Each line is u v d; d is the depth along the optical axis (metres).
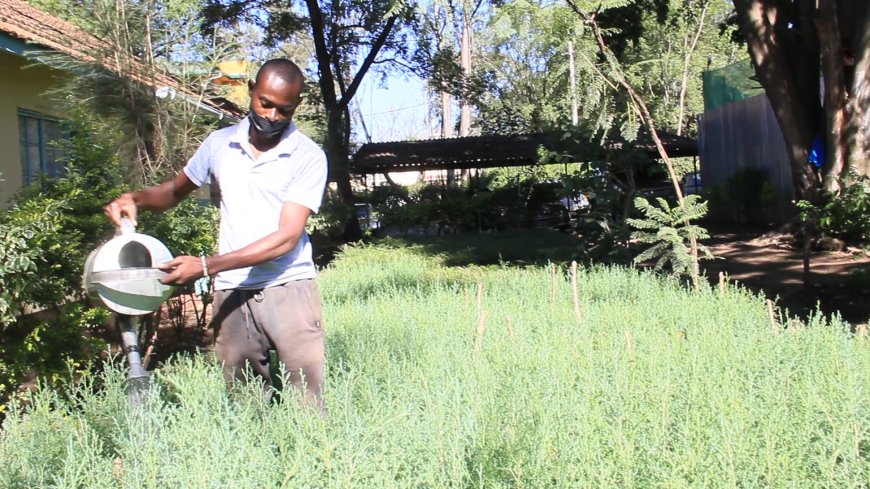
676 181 10.84
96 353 6.27
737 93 28.92
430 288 10.08
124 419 4.00
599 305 8.13
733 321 7.06
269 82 3.80
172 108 10.41
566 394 4.49
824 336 6.02
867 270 11.80
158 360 7.93
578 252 14.81
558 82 11.53
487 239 21.70
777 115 17.69
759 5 17.38
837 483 3.55
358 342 5.94
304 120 22.75
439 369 5.13
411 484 3.40
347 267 14.56
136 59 10.41
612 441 3.76
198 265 3.71
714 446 3.62
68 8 10.59
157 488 3.34
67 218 6.06
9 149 10.14
